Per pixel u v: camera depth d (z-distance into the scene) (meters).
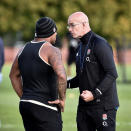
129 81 69.00
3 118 34.06
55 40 18.02
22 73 17.69
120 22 143.75
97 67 18.70
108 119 18.81
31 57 17.44
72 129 29.94
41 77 17.30
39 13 139.12
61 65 17.06
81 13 19.02
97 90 18.36
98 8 139.25
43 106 17.23
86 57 18.83
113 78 18.36
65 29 137.50
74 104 41.41
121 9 144.50
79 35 18.92
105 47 18.44
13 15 138.50
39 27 17.67
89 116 19.03
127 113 37.22
